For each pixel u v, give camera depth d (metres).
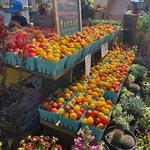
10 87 1.01
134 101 1.19
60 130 0.83
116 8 2.15
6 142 0.82
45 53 0.78
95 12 2.13
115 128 0.96
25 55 0.75
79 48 0.94
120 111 1.07
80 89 1.00
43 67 0.77
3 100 0.95
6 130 0.86
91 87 1.04
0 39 0.77
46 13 1.64
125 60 1.62
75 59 0.95
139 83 1.64
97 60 1.45
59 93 0.94
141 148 1.02
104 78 1.17
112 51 1.69
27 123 0.93
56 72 0.78
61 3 1.02
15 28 0.95
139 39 2.27
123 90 1.31
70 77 1.04
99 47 1.32
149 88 1.57
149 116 1.21
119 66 1.41
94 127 0.78
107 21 1.89
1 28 0.76
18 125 0.87
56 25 1.00
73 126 0.81
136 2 3.07
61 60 0.78
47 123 0.84
